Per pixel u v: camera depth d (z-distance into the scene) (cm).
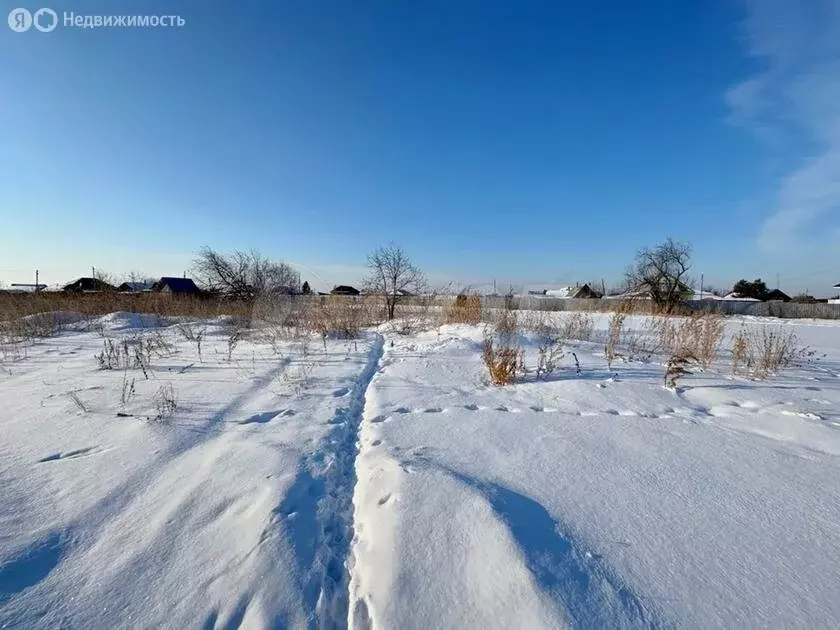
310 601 189
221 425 406
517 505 253
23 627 172
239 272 2155
